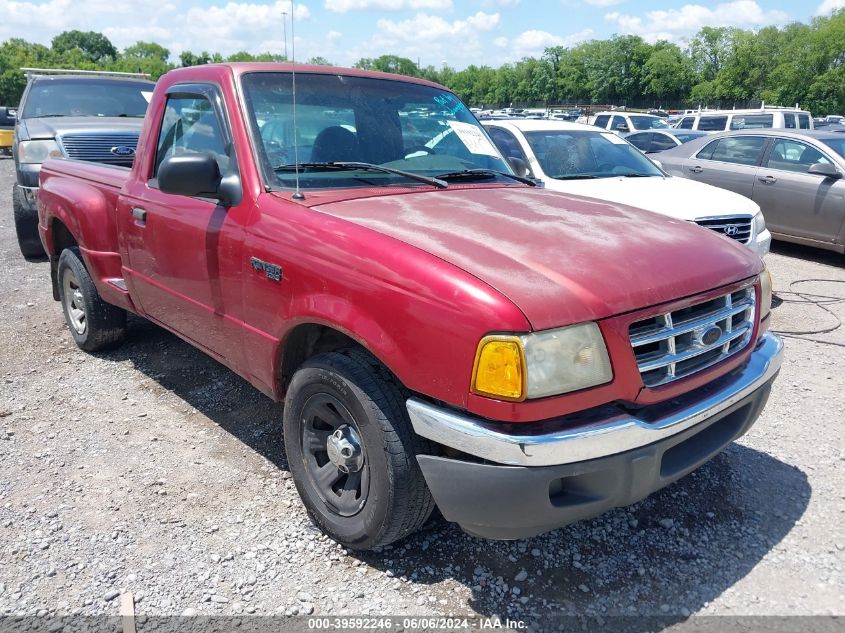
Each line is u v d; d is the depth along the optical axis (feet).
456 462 7.84
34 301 21.30
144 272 13.20
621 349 7.77
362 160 11.69
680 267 8.71
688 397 8.63
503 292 7.51
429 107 13.32
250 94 11.18
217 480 11.47
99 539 9.87
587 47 365.40
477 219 9.57
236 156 10.76
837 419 13.96
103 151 26.23
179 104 12.53
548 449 7.36
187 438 12.87
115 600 8.71
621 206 11.42
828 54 246.68
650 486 8.11
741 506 10.88
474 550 9.75
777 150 30.12
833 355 17.67
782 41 272.92
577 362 7.51
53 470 11.67
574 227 9.50
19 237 26.27
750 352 9.72
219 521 10.36
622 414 7.88
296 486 10.22
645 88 337.52
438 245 8.45
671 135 48.49
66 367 16.16
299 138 11.18
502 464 7.54
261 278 9.96
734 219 20.94
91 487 11.19
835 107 248.32
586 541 10.00
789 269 27.84
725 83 288.92
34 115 29.94
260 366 10.50
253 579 9.10
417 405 8.07
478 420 7.64
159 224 12.23
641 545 9.92
